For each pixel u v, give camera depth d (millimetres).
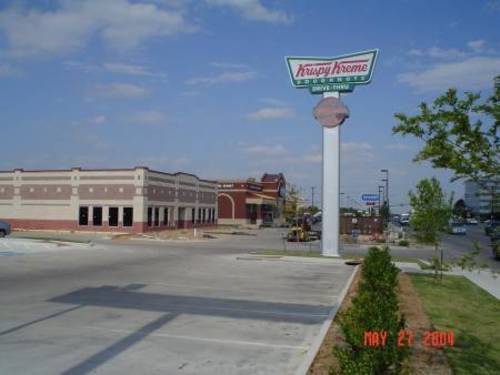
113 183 48594
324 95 28281
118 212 48500
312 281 17281
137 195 47688
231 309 11812
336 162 27891
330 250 27625
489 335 9352
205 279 17156
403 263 24797
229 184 79312
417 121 5320
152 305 12078
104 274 17984
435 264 14805
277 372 7133
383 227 54594
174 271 19359
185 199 57938
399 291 13617
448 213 16875
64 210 50344
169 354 7938
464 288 16062
